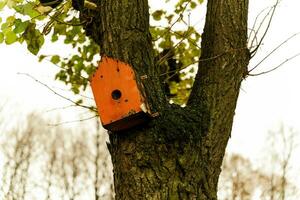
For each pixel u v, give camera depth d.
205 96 3.89
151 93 3.64
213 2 4.32
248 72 4.20
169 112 3.61
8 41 4.51
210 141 3.70
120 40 3.80
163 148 3.48
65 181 23.52
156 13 5.94
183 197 3.37
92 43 6.07
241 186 24.61
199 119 3.68
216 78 3.96
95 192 20.41
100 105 3.63
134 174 3.45
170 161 3.46
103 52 3.90
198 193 3.44
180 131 3.52
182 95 6.16
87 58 6.14
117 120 3.53
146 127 3.56
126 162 3.52
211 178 3.62
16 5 4.10
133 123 3.55
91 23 4.20
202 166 3.58
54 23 4.63
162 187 3.38
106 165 21.89
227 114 3.86
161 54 5.62
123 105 3.52
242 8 4.22
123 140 3.60
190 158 3.50
